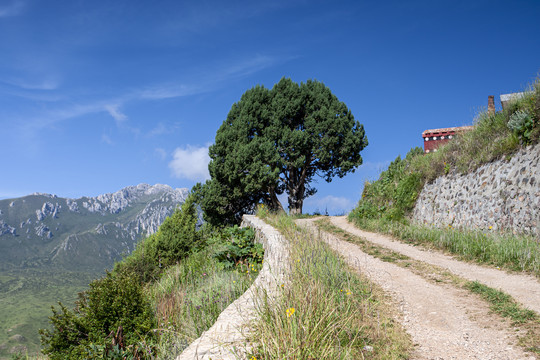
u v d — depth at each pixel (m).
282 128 29.73
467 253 9.98
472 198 13.09
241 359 3.74
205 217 30.75
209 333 4.59
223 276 10.09
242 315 5.13
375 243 12.81
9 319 163.12
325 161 29.22
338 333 4.42
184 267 13.30
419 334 5.05
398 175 19.81
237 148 29.08
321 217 25.45
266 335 3.99
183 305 7.67
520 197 10.76
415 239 12.89
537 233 9.74
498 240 9.97
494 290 6.67
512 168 11.48
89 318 6.84
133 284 7.37
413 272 8.63
